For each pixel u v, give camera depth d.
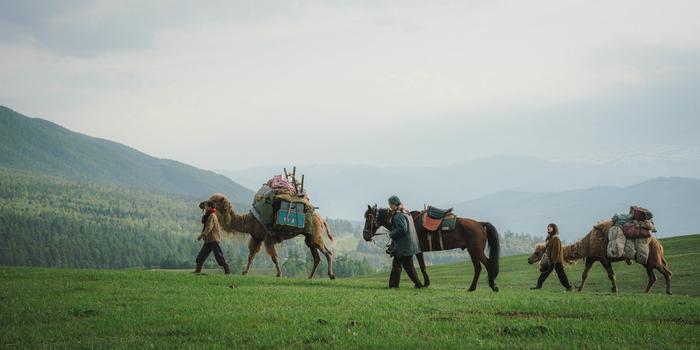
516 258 51.09
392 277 21.56
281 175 26.42
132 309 14.07
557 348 9.85
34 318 12.81
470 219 22.03
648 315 13.25
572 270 37.12
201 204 25.52
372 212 22.36
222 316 12.94
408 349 9.90
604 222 26.11
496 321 12.39
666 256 38.69
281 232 25.75
